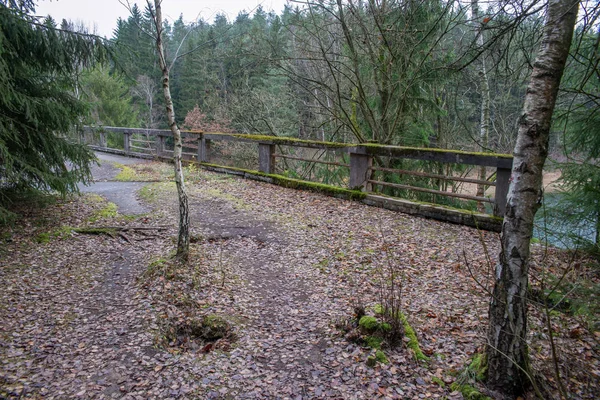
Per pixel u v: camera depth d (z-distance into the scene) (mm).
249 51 11633
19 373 3314
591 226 5160
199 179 10828
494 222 6363
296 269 5500
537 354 3449
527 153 2744
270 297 4762
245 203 8469
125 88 26594
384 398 3066
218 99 19156
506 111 14703
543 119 2678
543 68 2635
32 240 6098
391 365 3438
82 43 6586
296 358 3594
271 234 6715
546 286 4328
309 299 4703
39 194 6934
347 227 6891
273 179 10156
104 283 5000
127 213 7707
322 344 3801
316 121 15461
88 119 7352
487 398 2980
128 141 15953
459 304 4465
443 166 10180
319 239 6461
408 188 7570
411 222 7020
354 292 4812
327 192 8836
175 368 3451
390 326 3746
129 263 5582
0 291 4633
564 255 5176
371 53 9398
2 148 5574
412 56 9242
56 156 6746
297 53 12938
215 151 19109
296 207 8094
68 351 3641
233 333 3994
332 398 3082
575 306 3732
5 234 6145
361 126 11492
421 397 3070
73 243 6121
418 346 3666
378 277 5156
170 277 4926
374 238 6375
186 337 4062
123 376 3324
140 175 11641
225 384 3258
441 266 5379
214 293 4738
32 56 6449
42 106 6281
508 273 2912
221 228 6957
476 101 14438
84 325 4070
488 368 3119
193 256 5594
